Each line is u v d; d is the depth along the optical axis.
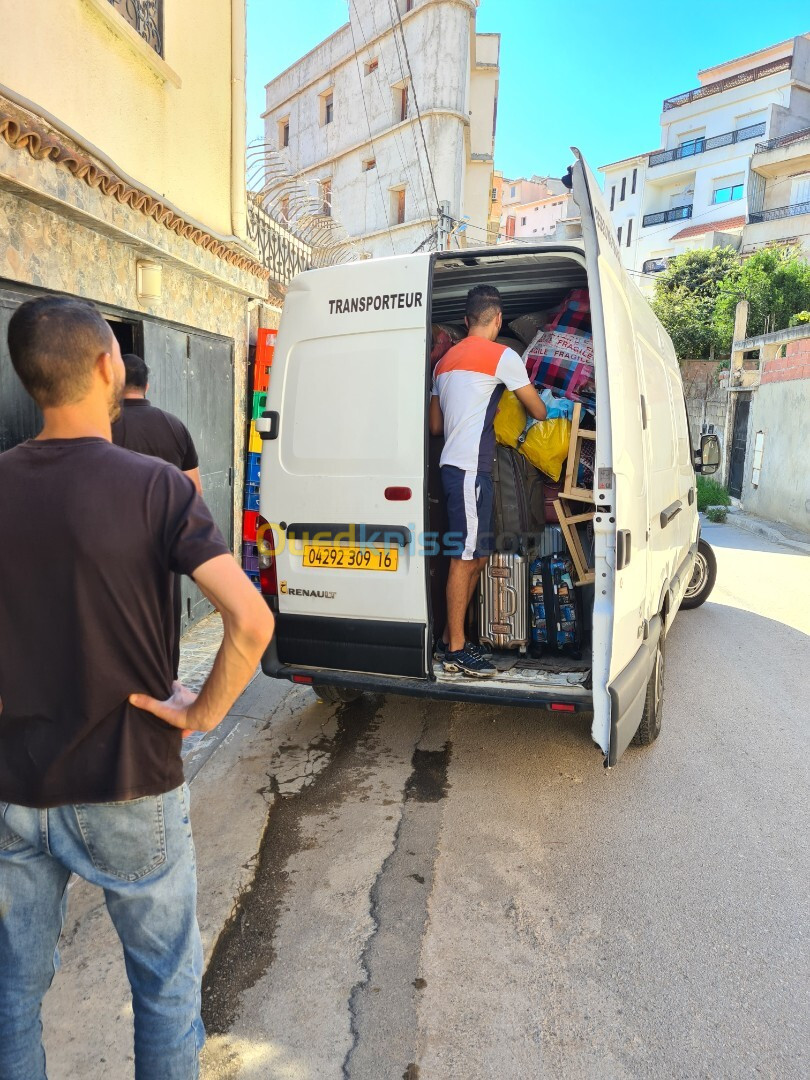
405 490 3.42
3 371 3.54
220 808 3.39
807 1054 2.06
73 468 1.42
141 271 4.82
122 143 4.79
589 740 4.14
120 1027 2.13
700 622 6.72
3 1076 1.53
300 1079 1.97
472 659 3.66
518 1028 2.15
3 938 1.53
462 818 3.31
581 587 3.98
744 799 3.50
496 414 3.73
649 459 3.86
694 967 2.39
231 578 1.39
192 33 5.73
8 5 3.56
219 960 2.42
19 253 3.59
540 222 61.16
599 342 2.95
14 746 1.45
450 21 21.58
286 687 4.96
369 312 3.50
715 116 38.56
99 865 1.49
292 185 9.02
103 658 1.41
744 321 17.56
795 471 12.55
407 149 22.80
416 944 2.50
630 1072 2.00
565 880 2.86
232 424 6.82
